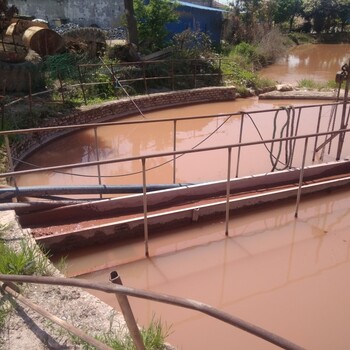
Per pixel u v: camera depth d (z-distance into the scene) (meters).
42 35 10.36
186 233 5.43
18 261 3.33
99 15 21.08
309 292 4.47
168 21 16.67
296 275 4.75
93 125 5.76
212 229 5.52
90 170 7.65
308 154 8.12
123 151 8.77
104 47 14.21
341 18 34.16
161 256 4.99
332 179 6.65
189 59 13.97
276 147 8.52
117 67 13.04
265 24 24.30
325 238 5.46
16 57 10.48
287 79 17.97
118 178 7.29
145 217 4.75
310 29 35.19
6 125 7.96
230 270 4.81
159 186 5.86
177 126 10.53
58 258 4.83
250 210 5.88
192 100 13.04
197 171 7.45
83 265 4.84
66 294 3.18
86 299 3.15
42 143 8.73
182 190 5.77
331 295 4.43
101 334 2.78
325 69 21.28
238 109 12.56
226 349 3.65
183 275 4.73
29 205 4.94
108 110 10.88
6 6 11.09
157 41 16.61
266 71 20.38
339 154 7.21
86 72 12.09
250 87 14.66
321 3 33.38
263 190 6.25
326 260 5.02
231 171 7.40
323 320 4.05
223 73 15.13
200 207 5.48
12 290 2.96
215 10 21.84
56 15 20.73
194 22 20.95
